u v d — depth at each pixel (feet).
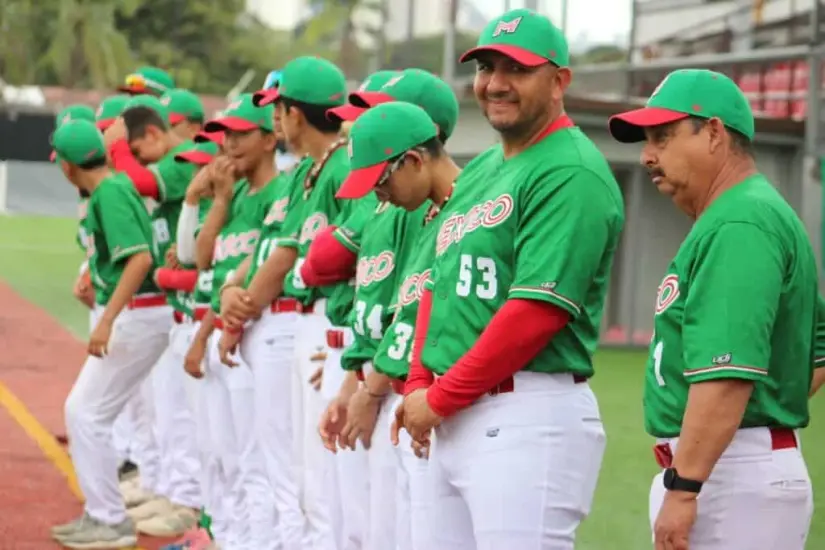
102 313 23.75
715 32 66.49
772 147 54.13
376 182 14.76
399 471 15.98
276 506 20.77
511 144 14.16
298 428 20.10
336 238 17.76
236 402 21.74
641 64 63.52
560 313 13.11
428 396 13.61
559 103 14.05
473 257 13.71
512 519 13.61
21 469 29.22
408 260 15.98
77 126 23.20
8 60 164.86
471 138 49.67
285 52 181.88
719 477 12.14
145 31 177.58
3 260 85.05
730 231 11.77
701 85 12.37
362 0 164.25
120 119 25.72
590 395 14.19
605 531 24.99
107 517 23.57
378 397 16.43
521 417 13.62
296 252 19.62
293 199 19.71
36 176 134.10
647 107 12.67
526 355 13.20
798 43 60.64
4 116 132.87
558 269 13.03
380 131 14.82
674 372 12.44
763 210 11.91
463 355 13.62
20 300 64.28
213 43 180.96
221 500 22.76
